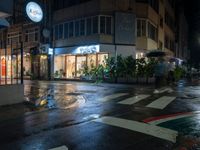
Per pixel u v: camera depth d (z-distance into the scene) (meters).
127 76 25.16
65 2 31.91
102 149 5.37
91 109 9.79
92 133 6.50
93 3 29.05
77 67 31.42
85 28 29.78
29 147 5.56
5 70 12.32
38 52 34.22
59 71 32.72
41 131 6.77
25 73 36.28
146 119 7.99
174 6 50.31
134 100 12.00
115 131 6.66
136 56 30.55
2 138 6.22
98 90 17.41
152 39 33.16
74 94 15.07
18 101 11.40
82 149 5.38
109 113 8.95
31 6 18.81
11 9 11.44
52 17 33.09
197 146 5.57
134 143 5.74
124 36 29.20
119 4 29.20
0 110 9.77
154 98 12.70
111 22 29.06
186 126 7.22
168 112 9.14
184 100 11.97
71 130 6.80
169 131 6.66
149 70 24.20
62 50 32.03
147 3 30.86
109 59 26.53
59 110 9.76
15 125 7.48
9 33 34.78
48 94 15.22
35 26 34.47
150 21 31.77
